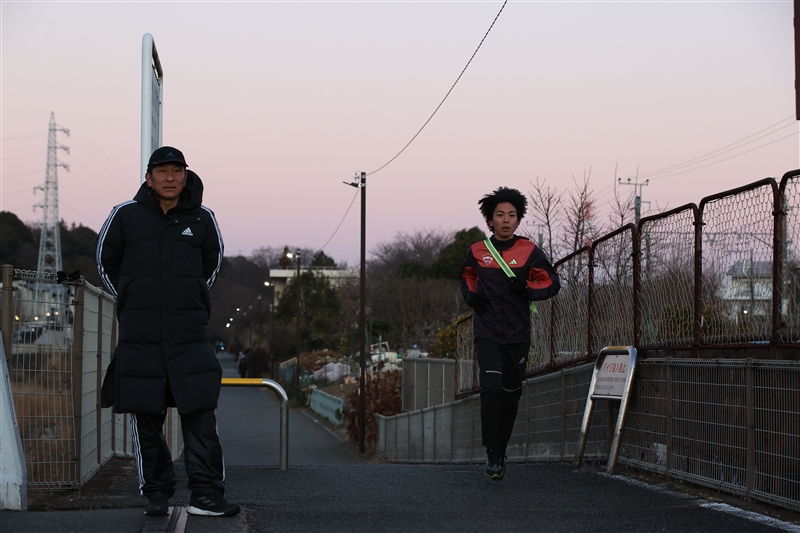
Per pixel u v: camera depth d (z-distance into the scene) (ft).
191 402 13.89
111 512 14.80
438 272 192.85
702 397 18.80
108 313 23.72
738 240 17.89
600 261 26.73
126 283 13.83
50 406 18.02
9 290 16.53
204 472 14.25
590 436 25.30
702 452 18.75
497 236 20.40
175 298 13.88
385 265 259.19
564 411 27.48
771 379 16.14
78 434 18.11
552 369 31.01
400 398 83.05
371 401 83.82
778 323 16.16
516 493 18.38
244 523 13.94
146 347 13.87
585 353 28.14
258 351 233.14
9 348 16.39
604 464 23.86
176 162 13.71
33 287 17.92
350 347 176.35
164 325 13.87
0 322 16.39
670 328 21.24
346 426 92.73
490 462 20.51
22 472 15.11
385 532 13.89
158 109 26.43
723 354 18.43
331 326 215.92
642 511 15.94
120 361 13.93
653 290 22.36
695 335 19.54
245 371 195.31
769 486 16.14
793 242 15.81
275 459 72.69
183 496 17.13
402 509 16.16
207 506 14.23
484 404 20.07
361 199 91.76
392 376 87.40
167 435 38.68
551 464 25.46
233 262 399.44
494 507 16.48
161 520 13.96
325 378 145.89
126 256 13.96
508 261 20.08
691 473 19.17
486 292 20.04
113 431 24.75
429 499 17.51
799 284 15.61
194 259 14.08
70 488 17.93
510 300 20.02
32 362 17.92
